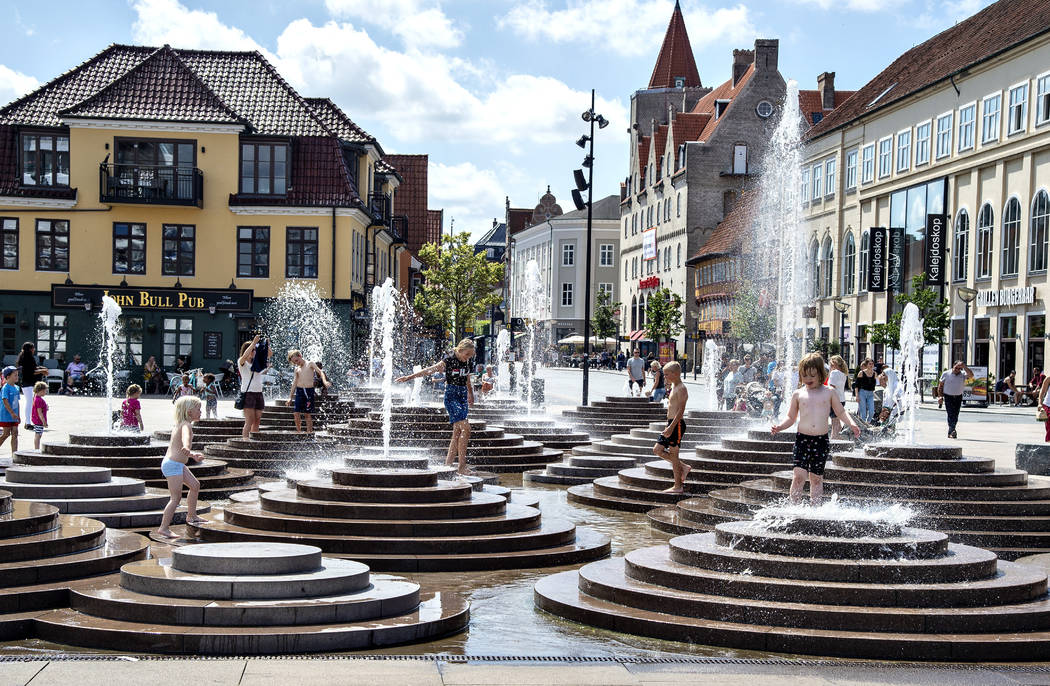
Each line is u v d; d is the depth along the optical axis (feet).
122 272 153.28
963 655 27.55
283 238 154.30
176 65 156.56
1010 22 161.68
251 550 31.30
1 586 30.42
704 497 51.80
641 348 281.54
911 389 60.29
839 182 207.00
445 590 34.55
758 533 32.58
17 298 151.74
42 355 152.66
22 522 33.94
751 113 279.28
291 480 47.14
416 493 42.01
